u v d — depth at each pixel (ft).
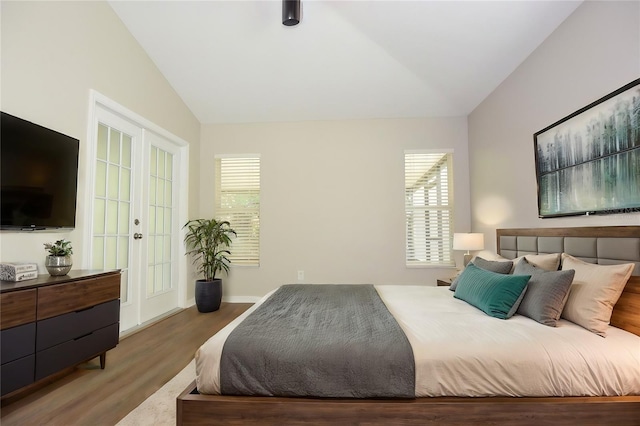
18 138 6.83
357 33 10.66
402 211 14.70
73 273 7.50
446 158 14.89
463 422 4.66
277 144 15.28
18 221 6.84
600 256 7.02
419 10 9.51
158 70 12.38
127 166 11.18
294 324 5.98
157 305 12.61
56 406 6.15
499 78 11.57
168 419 5.69
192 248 14.75
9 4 6.98
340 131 15.07
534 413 4.67
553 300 6.12
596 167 7.25
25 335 5.84
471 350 4.94
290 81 12.93
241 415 4.77
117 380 7.25
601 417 4.67
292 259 14.98
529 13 8.71
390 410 4.68
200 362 5.07
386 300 8.33
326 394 4.79
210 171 15.53
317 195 14.99
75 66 8.67
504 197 11.48
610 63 6.97
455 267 14.40
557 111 8.71
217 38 11.09
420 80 12.57
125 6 10.00
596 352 4.99
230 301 15.14
